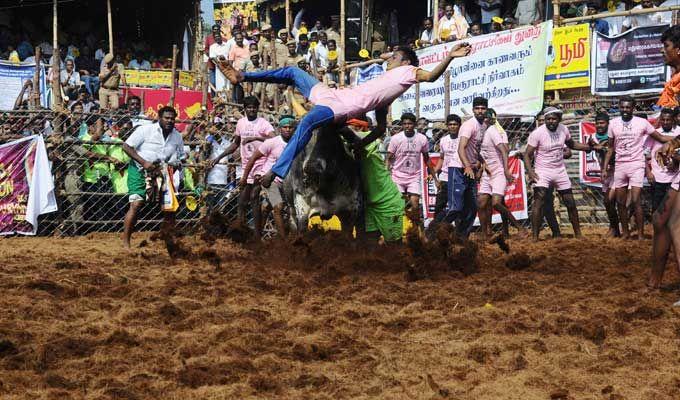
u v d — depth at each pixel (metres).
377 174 8.87
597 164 15.16
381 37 20.30
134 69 21.44
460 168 12.20
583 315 6.12
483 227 12.93
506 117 15.68
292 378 4.62
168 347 5.23
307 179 8.44
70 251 10.70
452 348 5.24
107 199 14.27
